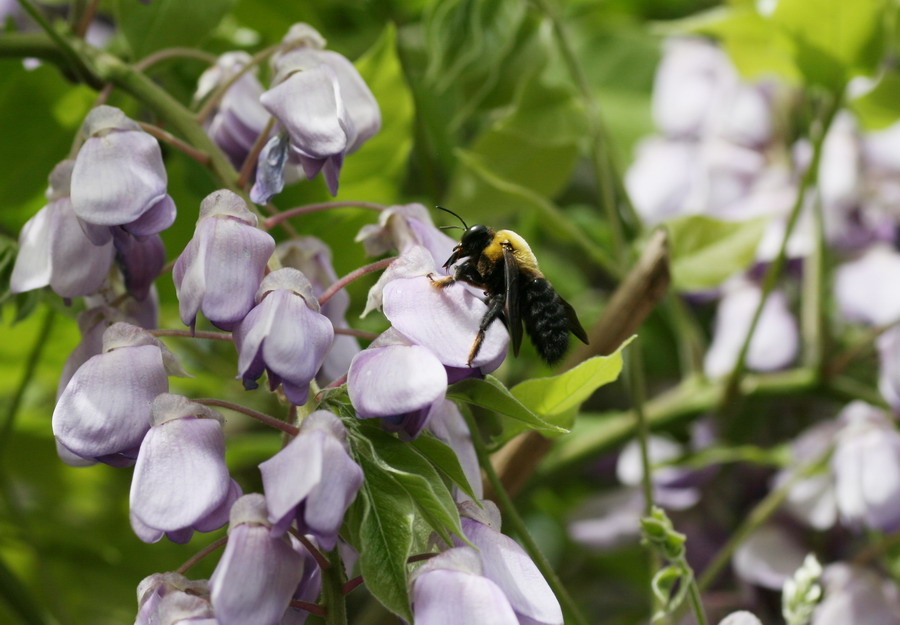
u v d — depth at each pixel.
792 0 0.54
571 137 0.54
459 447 0.41
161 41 0.50
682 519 0.64
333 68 0.42
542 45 0.54
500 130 0.54
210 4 0.50
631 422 0.60
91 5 0.47
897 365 0.59
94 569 0.64
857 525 0.56
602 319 0.48
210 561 0.63
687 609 0.51
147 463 0.38
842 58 0.55
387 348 0.38
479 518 0.39
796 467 0.60
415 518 0.39
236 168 0.46
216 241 0.38
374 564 0.37
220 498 0.38
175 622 0.37
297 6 0.59
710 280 0.54
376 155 0.53
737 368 0.59
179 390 0.61
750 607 0.59
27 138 0.52
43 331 0.53
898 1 0.59
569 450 0.61
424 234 0.42
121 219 0.40
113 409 0.39
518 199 0.55
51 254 0.41
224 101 0.46
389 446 0.38
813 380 0.62
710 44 0.73
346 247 0.54
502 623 0.37
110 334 0.39
